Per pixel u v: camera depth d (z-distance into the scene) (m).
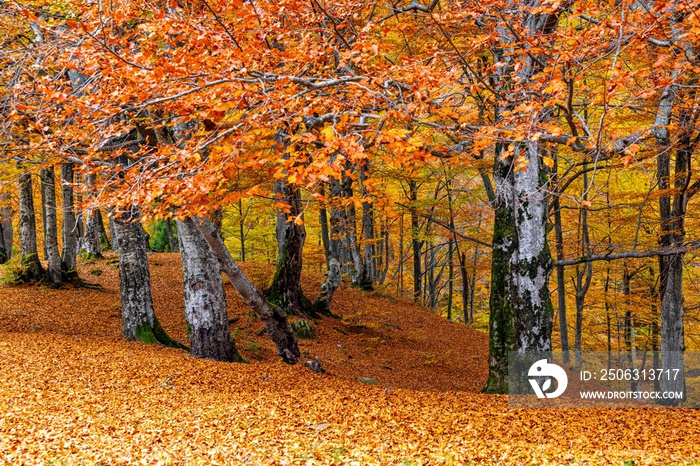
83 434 6.28
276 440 6.36
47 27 6.85
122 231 12.50
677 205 11.48
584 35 5.73
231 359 11.52
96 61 5.69
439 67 6.56
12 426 6.35
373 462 5.60
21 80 7.37
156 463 5.46
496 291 9.98
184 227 11.21
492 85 7.92
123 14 6.11
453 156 6.77
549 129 5.49
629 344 19.25
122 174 8.58
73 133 6.95
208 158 5.58
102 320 14.60
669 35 7.00
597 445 6.61
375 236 28.20
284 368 10.79
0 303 14.84
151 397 8.10
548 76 6.02
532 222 9.55
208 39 5.77
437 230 24.03
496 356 9.94
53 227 17.17
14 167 11.73
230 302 17.05
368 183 5.91
